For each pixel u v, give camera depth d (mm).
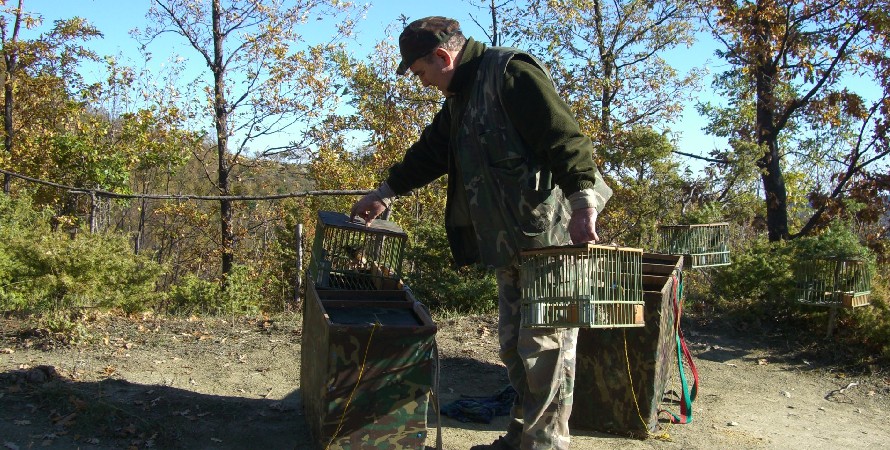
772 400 5156
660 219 17375
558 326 2896
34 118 23203
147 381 4578
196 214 25078
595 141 21172
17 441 3428
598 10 23984
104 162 21719
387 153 23703
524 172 3020
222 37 23328
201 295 11289
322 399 3176
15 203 10055
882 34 16297
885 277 7598
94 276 7680
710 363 6125
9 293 7070
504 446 3463
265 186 27547
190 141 23438
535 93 2924
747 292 7594
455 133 3238
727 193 17969
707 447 4016
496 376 5281
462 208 3354
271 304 14219
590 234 2822
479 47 3195
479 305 9531
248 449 3582
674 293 4371
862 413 4984
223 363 5137
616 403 4105
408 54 3154
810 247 7078
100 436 3586
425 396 3244
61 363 4793
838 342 6461
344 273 4031
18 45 21828
